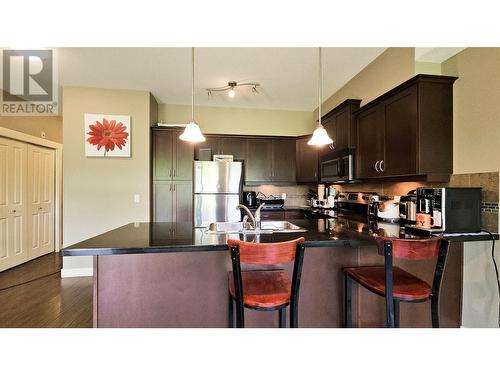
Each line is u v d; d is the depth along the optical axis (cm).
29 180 426
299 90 393
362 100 322
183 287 175
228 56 291
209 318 178
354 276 172
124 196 379
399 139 237
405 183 272
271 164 449
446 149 217
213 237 180
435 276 149
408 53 244
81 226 368
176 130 403
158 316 173
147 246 153
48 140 458
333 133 365
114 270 168
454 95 218
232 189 402
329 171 369
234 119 471
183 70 324
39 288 317
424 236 185
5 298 289
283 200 460
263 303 140
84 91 369
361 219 274
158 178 399
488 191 194
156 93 400
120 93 379
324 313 191
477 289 201
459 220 196
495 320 192
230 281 162
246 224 243
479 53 200
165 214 399
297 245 139
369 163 284
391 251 144
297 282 141
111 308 168
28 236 425
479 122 200
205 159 422
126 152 377
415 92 218
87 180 370
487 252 196
